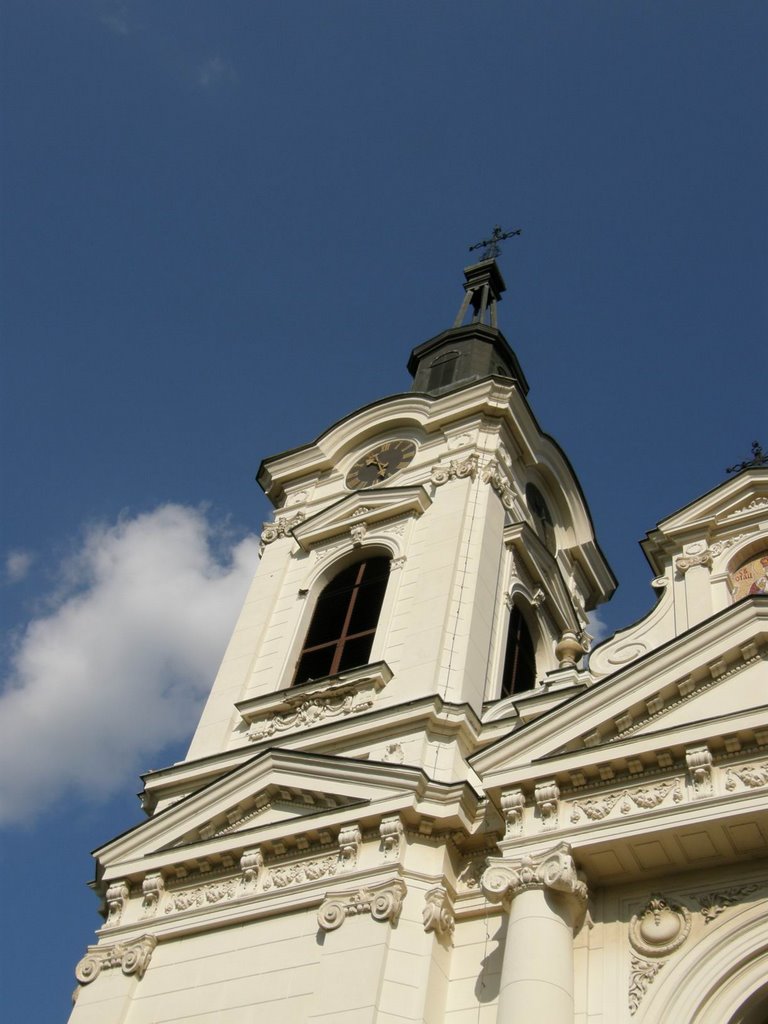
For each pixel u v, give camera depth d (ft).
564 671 77.20
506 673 91.45
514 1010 56.08
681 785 61.21
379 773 71.72
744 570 79.82
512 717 76.64
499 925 65.26
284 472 113.60
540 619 98.99
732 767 60.44
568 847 61.00
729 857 60.44
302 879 70.54
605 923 61.31
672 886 61.52
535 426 110.63
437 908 65.62
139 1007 69.97
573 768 63.41
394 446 110.42
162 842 77.61
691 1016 56.44
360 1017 61.36
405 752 76.23
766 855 60.08
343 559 100.22
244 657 95.20
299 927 68.44
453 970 64.64
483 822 69.26
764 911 58.59
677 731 61.98
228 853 73.72
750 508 82.43
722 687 65.00
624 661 75.61
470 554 92.79
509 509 102.01
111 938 74.28
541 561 100.83
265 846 72.69
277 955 67.82
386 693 83.25
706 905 60.13
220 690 92.99
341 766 73.67
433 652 84.33
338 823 70.74
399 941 64.75
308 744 81.30
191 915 72.74
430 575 91.86
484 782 65.77
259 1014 65.57
